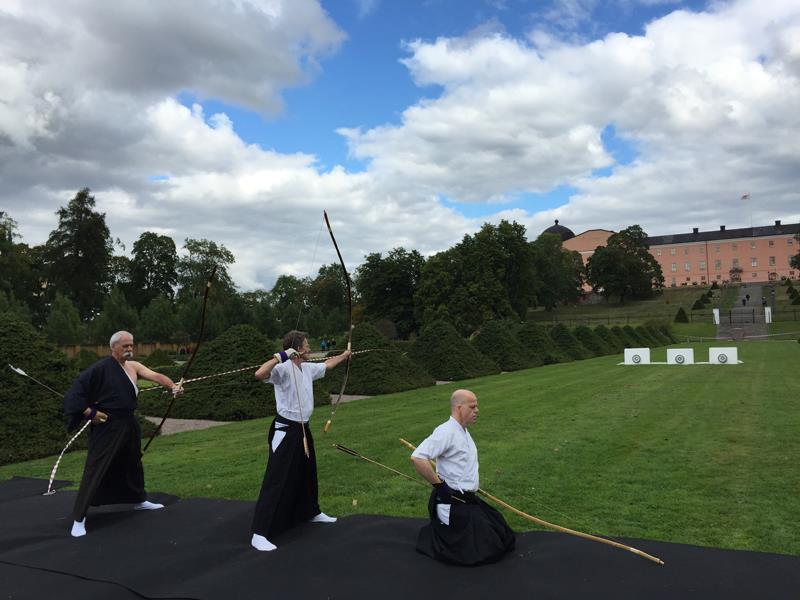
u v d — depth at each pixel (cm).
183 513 574
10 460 873
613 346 3928
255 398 1343
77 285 6412
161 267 7869
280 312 6669
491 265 6203
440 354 2192
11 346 1003
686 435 966
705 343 5284
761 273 11294
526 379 2048
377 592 388
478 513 441
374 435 1019
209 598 384
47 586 407
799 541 496
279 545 477
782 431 985
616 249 10250
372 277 6800
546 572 414
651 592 381
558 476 717
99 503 557
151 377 569
